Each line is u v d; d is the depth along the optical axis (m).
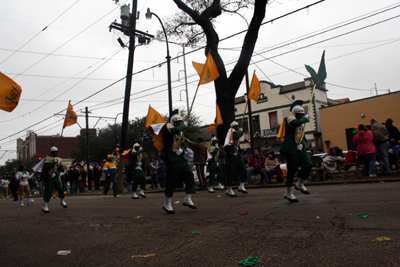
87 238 4.70
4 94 7.53
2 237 5.27
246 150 35.88
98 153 41.97
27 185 12.75
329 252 3.13
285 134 6.43
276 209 5.64
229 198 8.34
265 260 3.09
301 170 6.48
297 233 3.88
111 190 19.31
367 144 10.48
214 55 14.10
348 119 26.83
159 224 5.25
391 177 9.89
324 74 7.24
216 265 3.10
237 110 37.53
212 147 11.06
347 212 4.81
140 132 39.72
